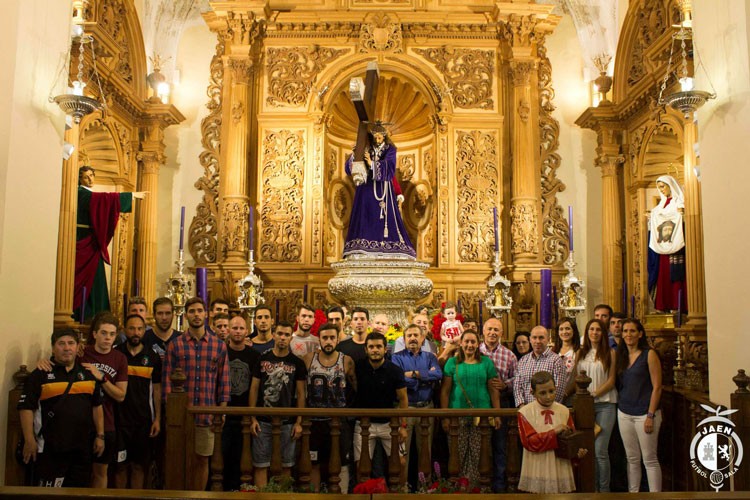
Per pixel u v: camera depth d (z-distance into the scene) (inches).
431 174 460.4
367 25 449.7
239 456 223.9
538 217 443.2
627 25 418.9
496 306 393.7
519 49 444.5
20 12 194.2
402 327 343.6
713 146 221.1
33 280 202.8
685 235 309.1
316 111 442.0
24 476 187.2
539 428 178.1
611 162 435.2
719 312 217.0
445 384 240.7
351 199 483.5
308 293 430.0
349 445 222.5
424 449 186.9
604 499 112.7
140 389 218.8
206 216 453.1
